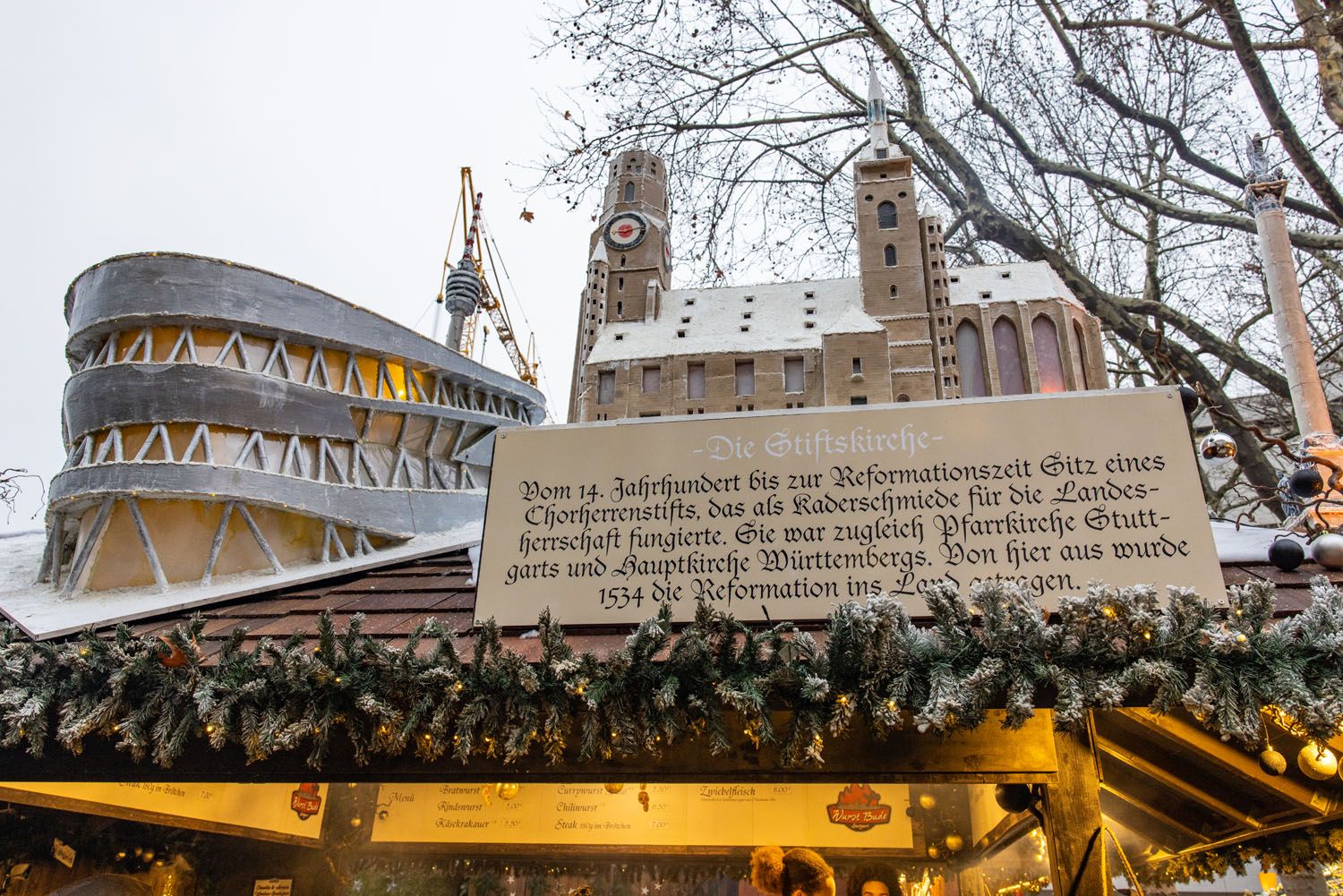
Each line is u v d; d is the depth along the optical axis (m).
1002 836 5.98
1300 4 12.34
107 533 7.12
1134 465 4.24
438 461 11.08
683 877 7.05
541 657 4.00
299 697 3.98
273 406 8.42
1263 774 4.72
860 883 4.74
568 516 4.57
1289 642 3.37
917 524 4.27
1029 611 3.48
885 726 3.59
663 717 3.59
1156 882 6.58
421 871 7.26
